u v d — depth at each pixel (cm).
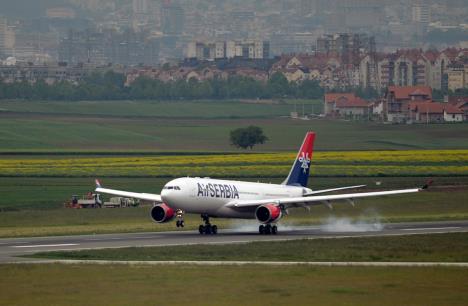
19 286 19100
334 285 19400
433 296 18238
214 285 19300
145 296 18100
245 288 18975
